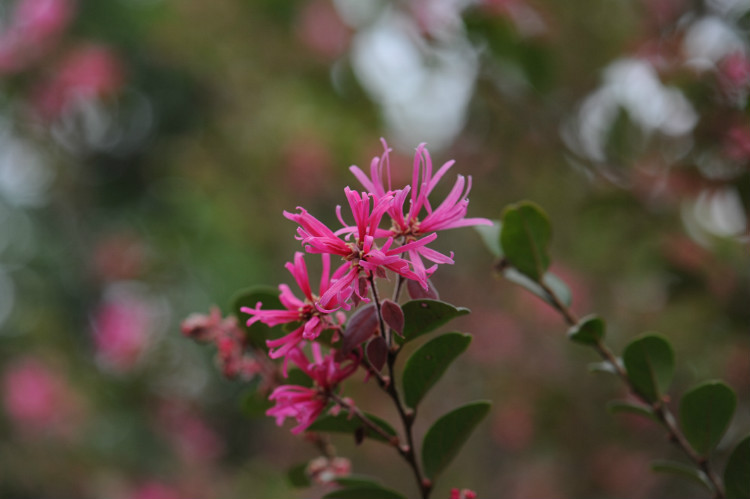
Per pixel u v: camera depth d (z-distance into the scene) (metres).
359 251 0.33
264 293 0.39
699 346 0.69
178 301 1.29
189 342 1.28
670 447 0.74
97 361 1.19
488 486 0.92
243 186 1.13
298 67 0.99
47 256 1.34
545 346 0.89
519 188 0.82
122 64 1.28
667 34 0.62
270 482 1.09
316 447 0.41
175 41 1.13
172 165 1.29
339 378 0.35
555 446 0.81
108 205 1.41
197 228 1.20
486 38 0.61
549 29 0.67
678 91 0.55
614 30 0.71
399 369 0.79
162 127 1.38
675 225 0.61
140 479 1.09
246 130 1.11
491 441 0.94
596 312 0.82
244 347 0.40
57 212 1.38
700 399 0.37
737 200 0.54
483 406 0.36
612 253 0.77
